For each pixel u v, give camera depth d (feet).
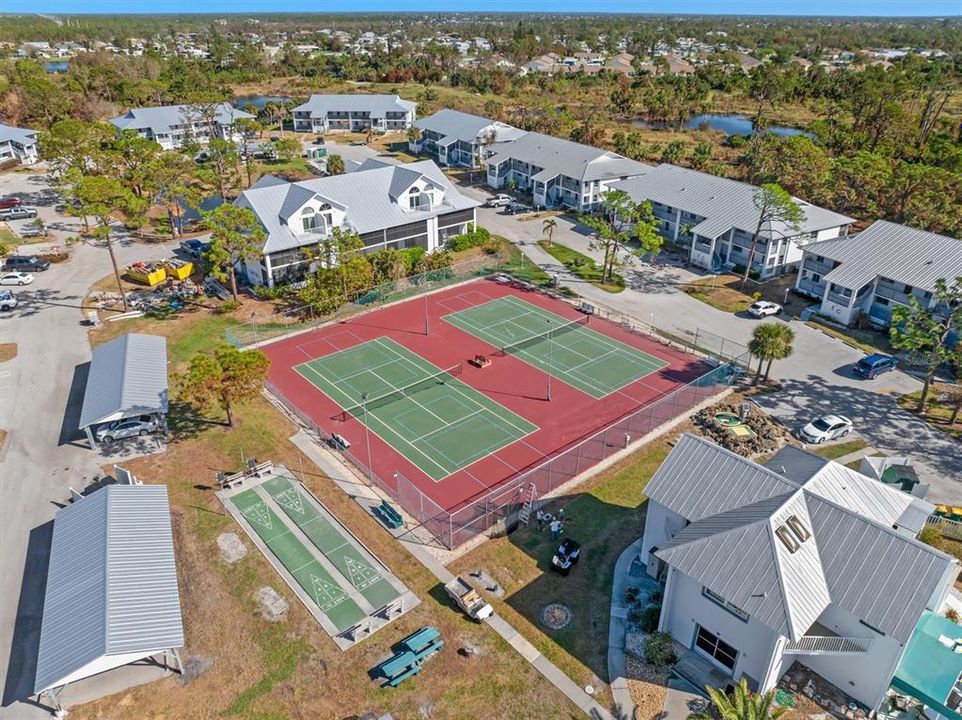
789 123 509.76
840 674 103.55
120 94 516.73
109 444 158.10
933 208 278.26
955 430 168.76
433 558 128.47
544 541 133.18
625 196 248.93
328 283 222.07
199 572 123.95
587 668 107.55
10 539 130.00
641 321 222.89
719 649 106.52
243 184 350.02
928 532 132.26
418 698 102.47
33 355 193.98
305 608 117.29
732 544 100.63
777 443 163.02
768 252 248.11
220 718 99.45
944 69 585.63
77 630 102.63
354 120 490.08
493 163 362.33
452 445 161.48
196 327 212.84
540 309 231.50
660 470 118.73
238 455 155.84
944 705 94.17
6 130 381.40
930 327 177.68
